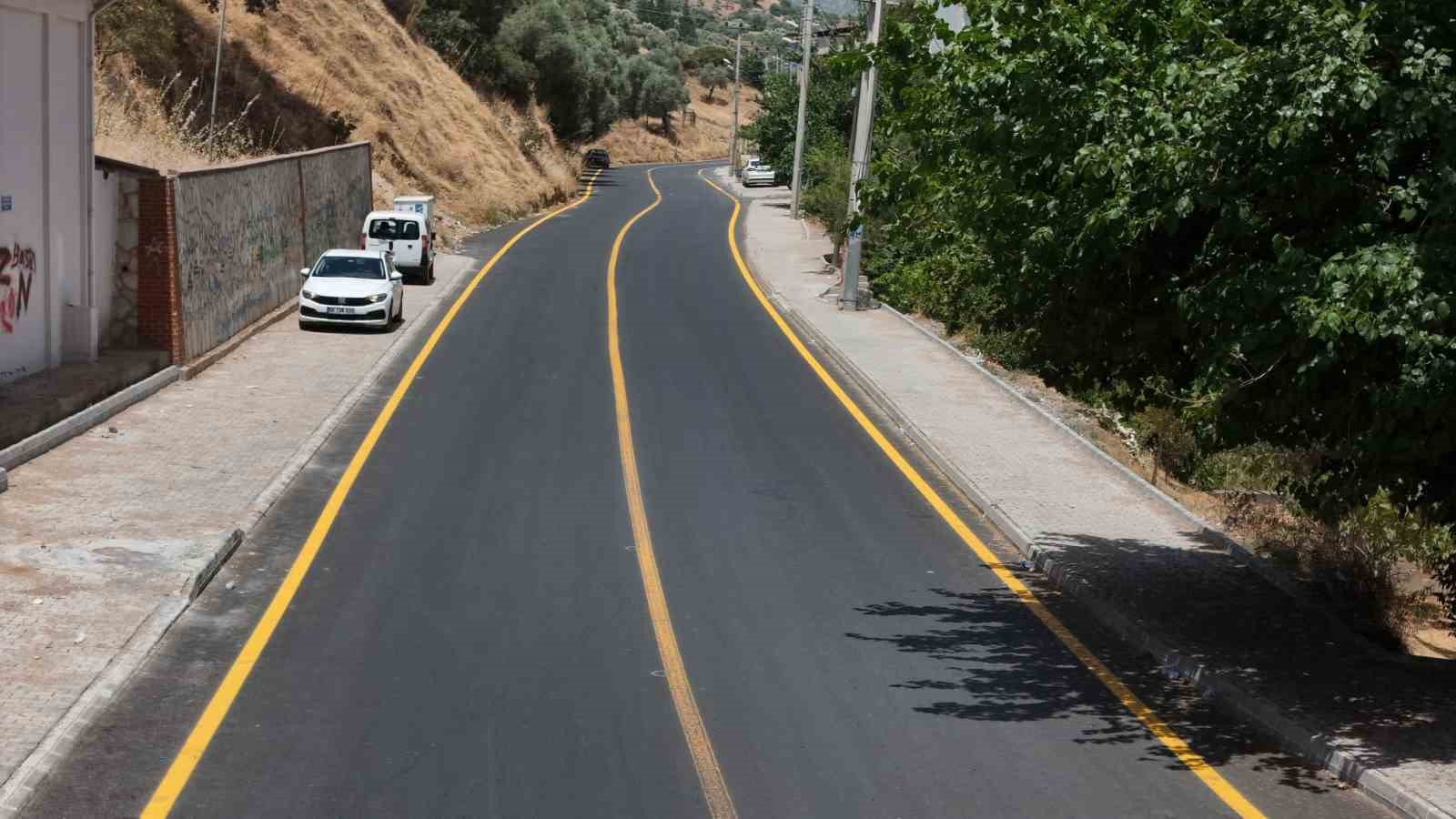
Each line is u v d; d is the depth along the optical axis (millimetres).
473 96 71375
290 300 33094
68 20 21062
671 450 20859
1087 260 11695
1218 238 10945
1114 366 13297
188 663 11281
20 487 16031
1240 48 10586
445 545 15367
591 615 13250
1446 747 10117
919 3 13055
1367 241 10070
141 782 8969
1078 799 9406
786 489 19047
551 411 22984
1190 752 10430
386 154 53469
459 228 51500
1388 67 10141
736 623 13273
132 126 34719
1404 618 17406
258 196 29953
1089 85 11742
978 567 15984
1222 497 25609
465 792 9070
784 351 30531
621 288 38625
